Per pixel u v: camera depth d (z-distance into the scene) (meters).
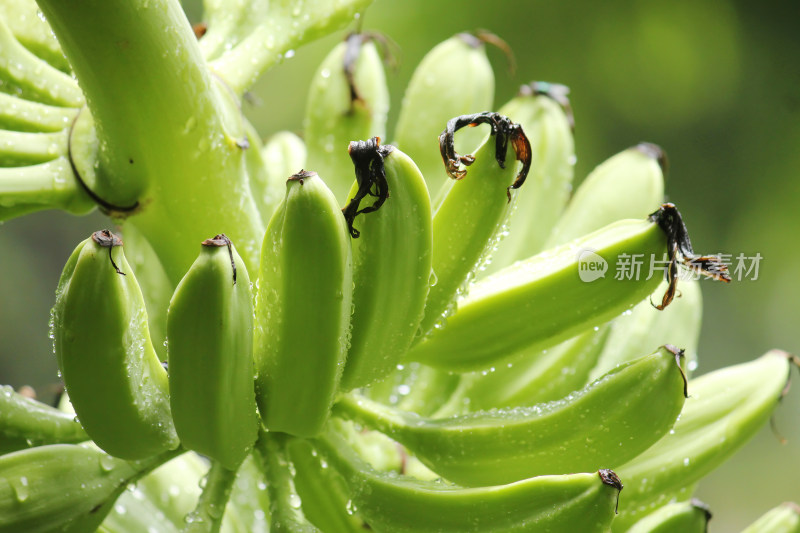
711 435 0.84
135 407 0.76
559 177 0.91
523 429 0.78
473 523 0.76
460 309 0.80
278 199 0.88
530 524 0.75
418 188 0.75
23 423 0.79
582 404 0.78
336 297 0.75
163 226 0.80
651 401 0.77
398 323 0.77
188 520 0.77
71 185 0.80
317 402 0.77
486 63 0.92
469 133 0.90
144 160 0.79
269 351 0.76
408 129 0.90
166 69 0.77
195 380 0.75
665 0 1.59
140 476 0.79
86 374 0.75
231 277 0.74
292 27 0.84
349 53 0.90
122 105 0.78
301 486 0.81
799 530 0.86
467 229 0.77
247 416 0.76
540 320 0.80
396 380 0.88
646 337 0.88
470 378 0.87
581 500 0.75
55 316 0.75
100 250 0.74
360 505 0.78
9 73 0.81
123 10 0.76
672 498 0.86
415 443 0.79
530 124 0.92
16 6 0.84
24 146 0.79
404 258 0.76
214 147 0.79
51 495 0.78
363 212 0.75
